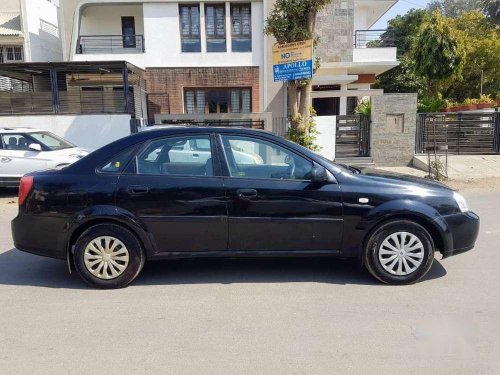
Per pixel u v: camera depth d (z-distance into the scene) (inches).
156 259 166.6
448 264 188.1
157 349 120.3
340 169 167.9
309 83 409.1
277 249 165.9
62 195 163.0
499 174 448.5
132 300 154.1
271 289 162.6
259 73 715.4
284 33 397.7
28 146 380.2
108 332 130.6
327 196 162.4
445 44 749.9
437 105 708.0
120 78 691.4
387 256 164.2
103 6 738.8
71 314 143.3
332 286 164.9
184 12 705.6
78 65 575.5
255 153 168.6
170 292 161.0
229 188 162.9
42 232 165.8
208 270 183.9
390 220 163.0
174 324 135.2
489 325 131.8
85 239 163.0
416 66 797.2
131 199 161.9
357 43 823.7
